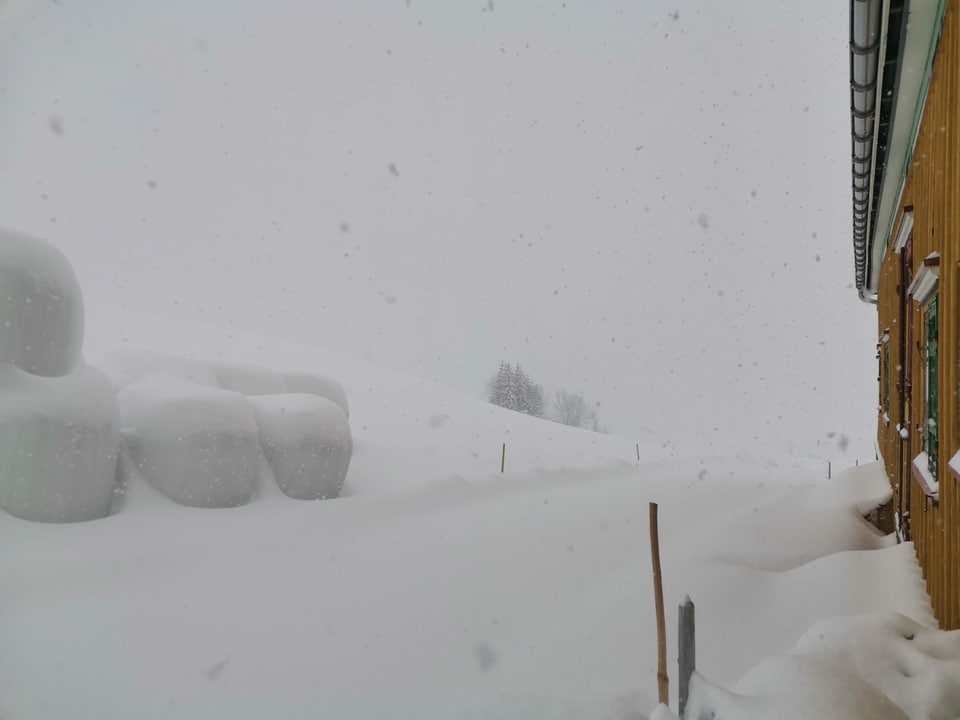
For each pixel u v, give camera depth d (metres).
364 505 10.71
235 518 9.37
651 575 6.42
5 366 8.22
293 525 9.21
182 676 4.43
